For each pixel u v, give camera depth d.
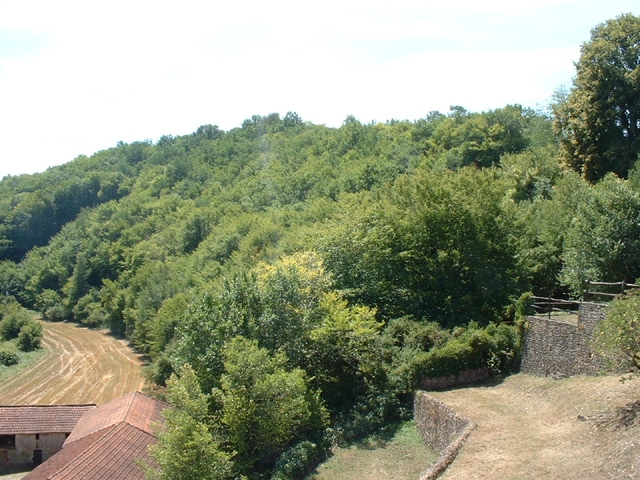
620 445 14.12
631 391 16.73
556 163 43.44
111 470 22.72
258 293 27.61
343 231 33.66
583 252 24.52
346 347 27.00
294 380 22.97
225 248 66.94
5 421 34.69
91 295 91.38
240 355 23.14
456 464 15.81
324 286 30.09
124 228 99.00
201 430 19.83
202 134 147.12
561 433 16.45
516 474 14.48
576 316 24.98
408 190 33.59
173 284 64.88
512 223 30.89
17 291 103.12
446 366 24.58
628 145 34.53
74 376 59.12
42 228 120.75
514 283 29.22
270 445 23.55
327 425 24.92
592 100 35.84
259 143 117.25
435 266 30.48
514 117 64.56
